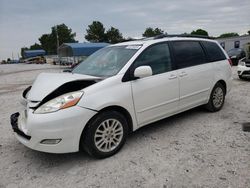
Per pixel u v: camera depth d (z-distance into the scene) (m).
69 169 3.26
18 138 3.45
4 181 3.04
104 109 3.43
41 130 3.04
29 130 3.12
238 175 2.92
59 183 2.95
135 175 3.04
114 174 3.09
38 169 3.30
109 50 4.52
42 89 3.32
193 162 3.28
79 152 3.73
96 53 4.80
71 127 3.11
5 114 6.17
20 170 3.29
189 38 4.89
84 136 3.31
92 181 2.96
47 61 59.75
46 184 2.94
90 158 3.53
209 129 4.43
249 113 5.30
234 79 10.72
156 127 4.63
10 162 3.52
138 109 3.79
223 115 5.20
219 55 5.42
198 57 4.89
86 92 3.25
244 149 3.58
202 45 5.08
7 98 8.57
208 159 3.34
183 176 2.96
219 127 4.51
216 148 3.66
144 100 3.84
